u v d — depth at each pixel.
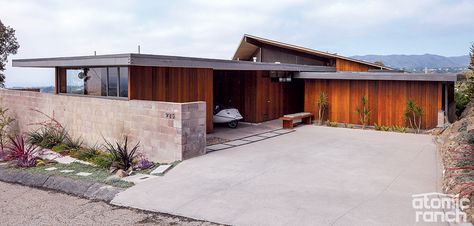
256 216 4.98
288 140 10.80
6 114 13.40
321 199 5.60
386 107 12.88
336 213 5.00
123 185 6.55
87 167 8.11
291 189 6.12
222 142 10.44
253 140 10.78
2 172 8.18
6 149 10.49
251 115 14.40
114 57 8.27
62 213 5.56
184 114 8.06
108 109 9.55
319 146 9.86
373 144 10.12
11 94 13.23
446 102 12.17
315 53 17.52
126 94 9.34
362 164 7.82
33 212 5.66
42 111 11.85
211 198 5.76
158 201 5.73
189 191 6.12
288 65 13.67
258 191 6.04
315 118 14.46
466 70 13.57
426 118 12.11
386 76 12.26
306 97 14.73
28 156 8.95
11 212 5.69
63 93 11.39
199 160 8.16
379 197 5.64
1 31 18.23
